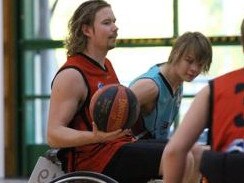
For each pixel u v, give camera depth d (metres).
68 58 8.16
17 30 17.16
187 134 5.50
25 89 17.16
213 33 16.72
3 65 17.05
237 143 5.31
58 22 17.14
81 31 8.20
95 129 7.42
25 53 17.14
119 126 7.38
